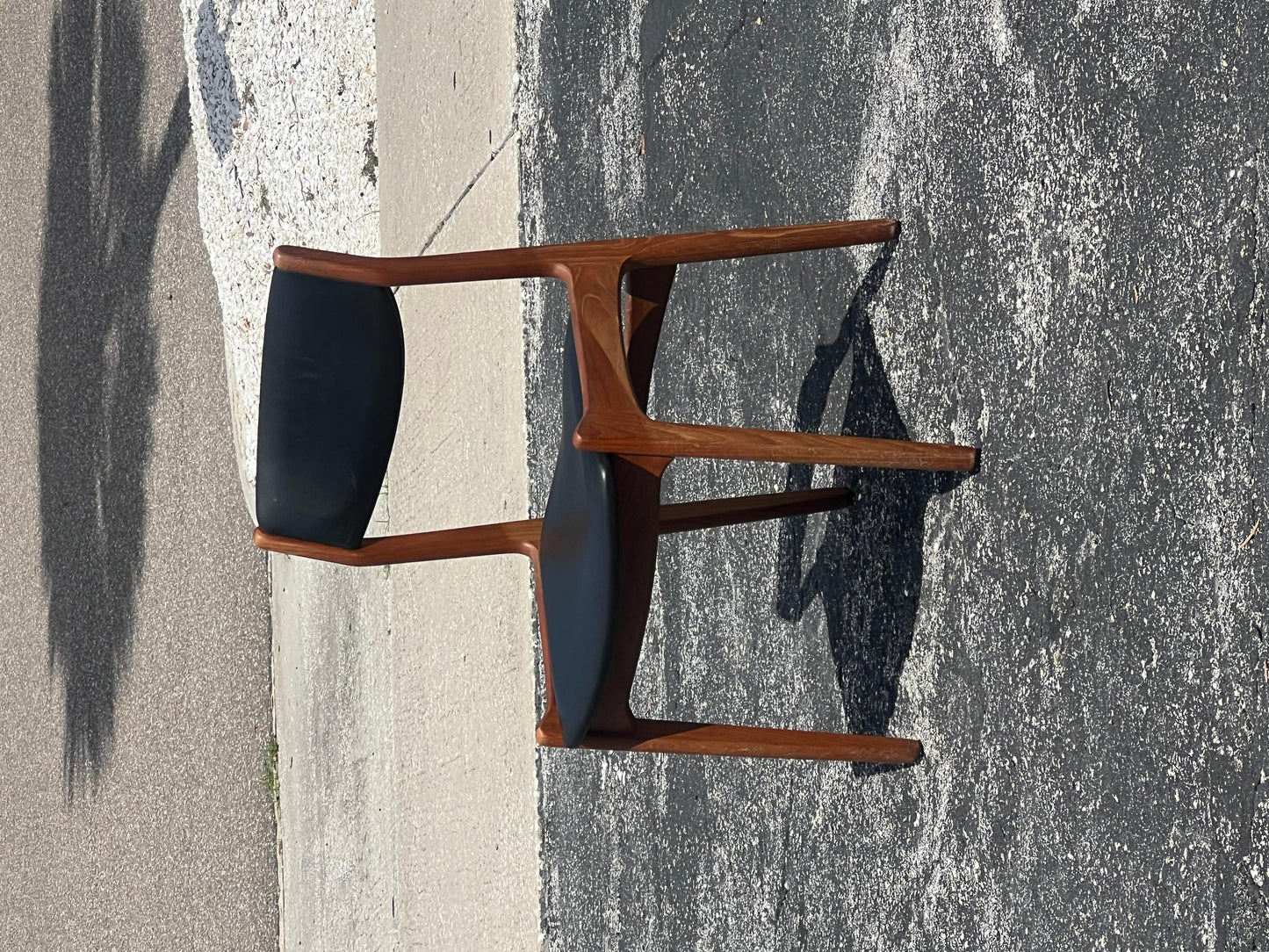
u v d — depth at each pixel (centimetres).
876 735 196
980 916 177
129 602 576
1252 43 139
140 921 539
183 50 596
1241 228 140
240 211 457
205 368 560
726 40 236
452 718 344
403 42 371
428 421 366
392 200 382
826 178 211
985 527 176
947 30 183
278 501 194
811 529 214
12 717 652
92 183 652
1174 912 148
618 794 271
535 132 308
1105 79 157
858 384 203
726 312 241
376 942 389
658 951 259
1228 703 142
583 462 162
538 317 304
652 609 268
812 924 213
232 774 504
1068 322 162
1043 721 166
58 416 651
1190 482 146
